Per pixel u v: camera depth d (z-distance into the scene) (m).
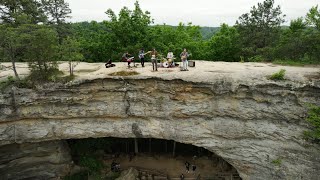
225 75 22.03
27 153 26.88
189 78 21.70
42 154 27.50
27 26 23.06
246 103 21.64
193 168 29.41
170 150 33.56
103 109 23.44
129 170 28.30
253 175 23.42
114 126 24.19
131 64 27.92
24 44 22.48
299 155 21.09
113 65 27.02
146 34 36.47
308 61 26.42
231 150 23.30
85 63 29.30
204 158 31.80
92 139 31.73
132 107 23.31
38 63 23.08
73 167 29.47
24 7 38.50
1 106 22.73
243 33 39.06
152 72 23.59
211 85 21.47
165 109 22.95
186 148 33.59
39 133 24.27
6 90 22.45
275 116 21.28
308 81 20.16
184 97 22.31
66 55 23.48
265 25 37.62
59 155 28.28
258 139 22.25
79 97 22.95
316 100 20.14
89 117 23.94
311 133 20.06
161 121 23.48
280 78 20.91
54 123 24.05
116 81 22.56
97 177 28.67
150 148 32.75
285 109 20.92
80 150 31.42
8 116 23.11
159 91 22.50
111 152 33.00
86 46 36.56
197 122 23.03
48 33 23.02
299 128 20.83
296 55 27.39
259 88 20.97
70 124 24.14
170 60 25.73
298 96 20.34
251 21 38.41
